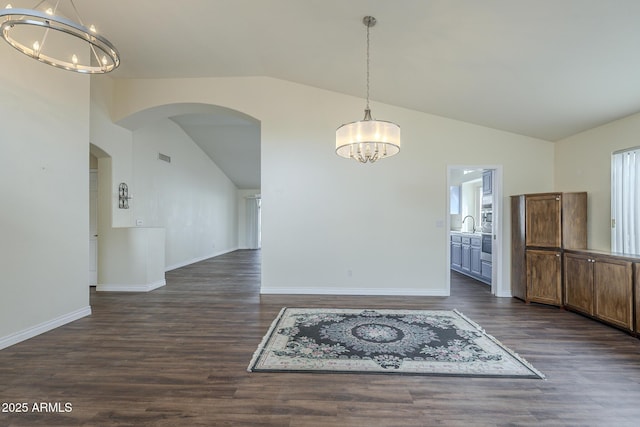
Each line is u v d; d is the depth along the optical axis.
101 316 3.73
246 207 12.55
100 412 1.90
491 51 2.99
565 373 2.39
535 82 3.31
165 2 3.06
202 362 2.55
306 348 2.82
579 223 4.10
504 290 4.79
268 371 2.40
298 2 2.87
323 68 4.15
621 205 3.62
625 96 3.17
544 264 4.24
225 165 10.27
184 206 7.95
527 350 2.79
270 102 4.84
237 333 3.18
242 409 1.94
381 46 3.36
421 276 4.82
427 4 2.57
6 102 2.83
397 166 4.84
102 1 3.08
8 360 2.56
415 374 2.37
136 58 4.22
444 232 4.80
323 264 4.86
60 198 3.38
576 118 3.84
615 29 2.37
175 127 7.46
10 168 2.86
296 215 4.87
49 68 3.25
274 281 4.88
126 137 5.49
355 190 4.84
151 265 5.18
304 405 1.99
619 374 2.38
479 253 6.01
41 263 3.16
